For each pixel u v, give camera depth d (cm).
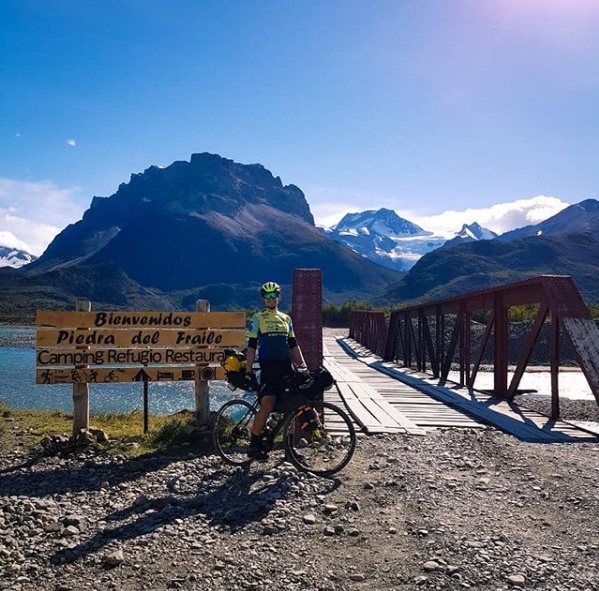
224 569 425
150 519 523
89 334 799
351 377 1571
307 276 888
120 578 414
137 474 654
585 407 1173
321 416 848
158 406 1706
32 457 721
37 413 1100
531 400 1285
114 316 807
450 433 848
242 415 787
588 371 861
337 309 6900
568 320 920
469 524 500
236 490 596
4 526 509
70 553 454
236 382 682
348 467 669
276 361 661
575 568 418
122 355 807
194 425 823
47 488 613
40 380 782
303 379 661
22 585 405
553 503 551
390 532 486
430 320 3266
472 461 697
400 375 1650
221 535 486
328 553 450
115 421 1016
